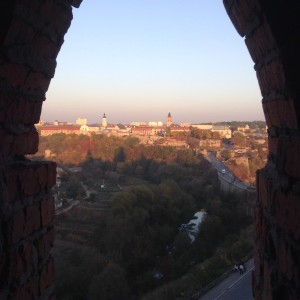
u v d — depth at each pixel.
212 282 24.97
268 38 2.88
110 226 33.25
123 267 29.42
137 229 34.03
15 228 3.20
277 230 3.04
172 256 31.81
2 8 2.91
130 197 37.00
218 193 46.28
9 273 3.11
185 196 42.03
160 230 34.53
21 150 3.56
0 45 2.97
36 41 3.39
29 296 3.46
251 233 34.84
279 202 2.97
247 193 42.09
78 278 25.30
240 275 25.50
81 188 53.75
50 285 4.01
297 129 2.73
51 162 3.95
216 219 34.69
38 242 3.68
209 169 59.50
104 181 62.94
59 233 36.56
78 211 42.88
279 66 2.82
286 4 2.75
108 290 23.98
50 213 3.96
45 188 3.83
